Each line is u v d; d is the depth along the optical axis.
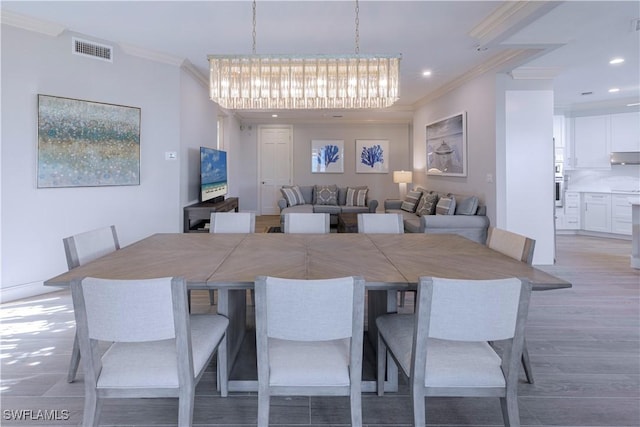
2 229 3.35
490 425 1.79
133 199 4.29
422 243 2.55
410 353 1.58
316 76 2.86
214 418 1.82
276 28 3.65
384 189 9.16
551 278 1.68
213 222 3.12
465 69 5.00
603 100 6.55
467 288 1.34
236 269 1.84
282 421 1.80
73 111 3.75
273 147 9.12
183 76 4.77
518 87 4.63
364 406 1.92
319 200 8.29
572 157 7.04
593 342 2.62
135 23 3.55
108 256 2.13
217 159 5.83
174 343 1.62
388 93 2.85
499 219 4.64
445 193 5.93
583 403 1.93
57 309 3.21
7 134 3.35
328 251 2.29
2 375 2.17
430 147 6.65
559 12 3.15
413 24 3.54
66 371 2.21
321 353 1.54
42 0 3.09
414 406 1.45
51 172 3.61
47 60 3.57
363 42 4.01
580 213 7.07
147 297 1.36
